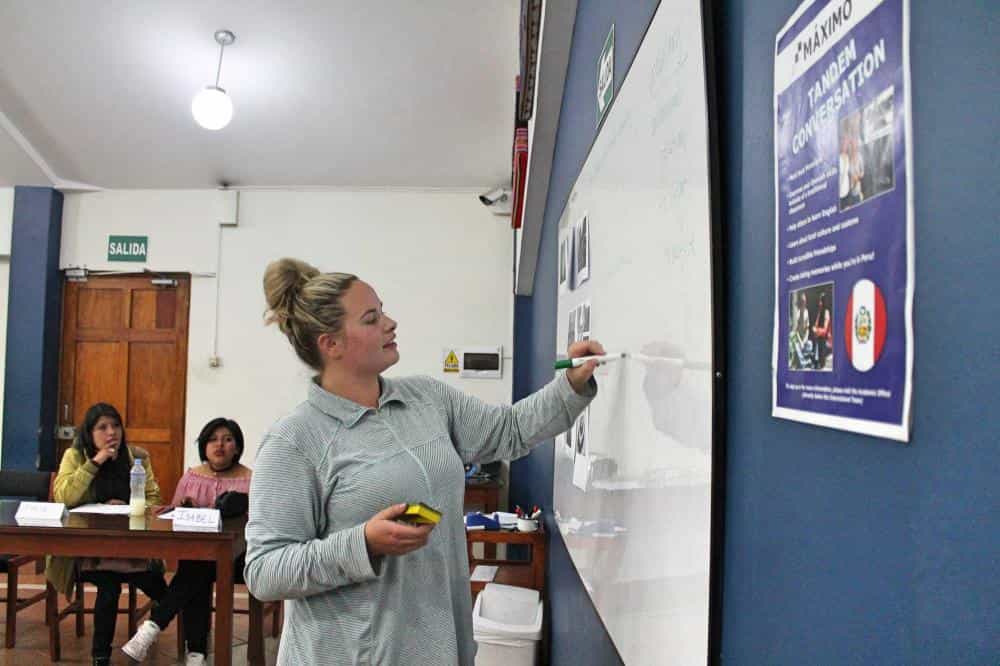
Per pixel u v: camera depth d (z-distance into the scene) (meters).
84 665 3.22
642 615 1.02
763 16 0.68
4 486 3.80
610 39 1.48
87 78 4.36
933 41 0.42
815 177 0.56
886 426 0.46
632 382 1.15
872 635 0.47
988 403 0.37
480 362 5.30
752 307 0.69
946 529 0.40
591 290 1.65
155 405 5.30
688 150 0.86
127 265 5.32
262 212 5.38
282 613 3.79
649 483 1.01
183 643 3.33
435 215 5.41
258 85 4.38
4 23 3.95
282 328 1.34
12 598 3.42
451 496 1.31
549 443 2.79
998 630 0.36
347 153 5.01
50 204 5.22
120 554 2.72
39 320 5.16
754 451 0.67
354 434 1.26
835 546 0.52
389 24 3.90
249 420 5.27
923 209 0.43
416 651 1.20
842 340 0.51
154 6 3.79
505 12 3.78
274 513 1.20
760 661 0.64
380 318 1.32
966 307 0.39
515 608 2.67
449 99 4.48
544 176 3.01
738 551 0.70
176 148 4.96
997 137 0.37
